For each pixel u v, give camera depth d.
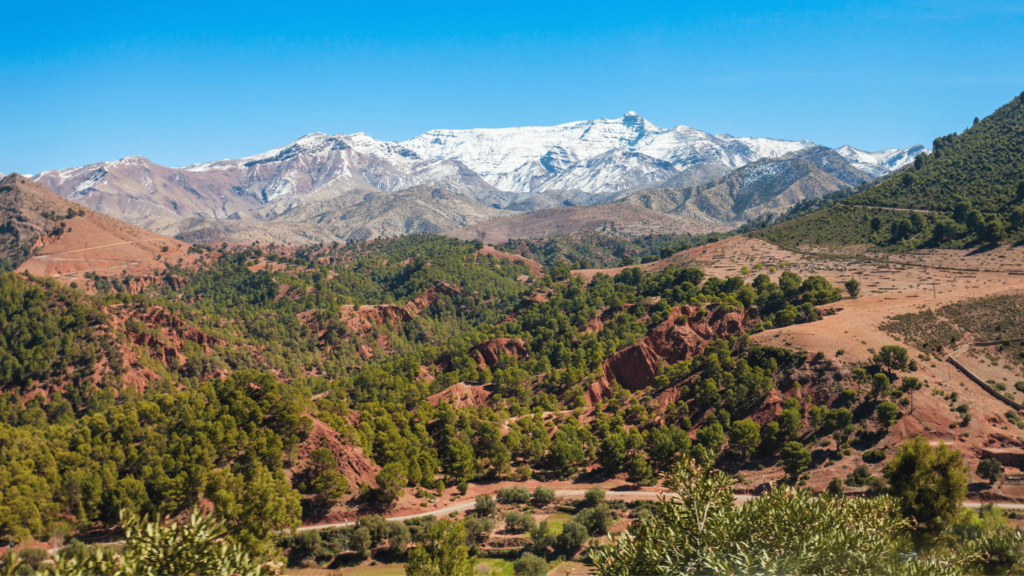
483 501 98.88
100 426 109.25
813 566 27.25
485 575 78.25
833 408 114.94
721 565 26.28
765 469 108.31
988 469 92.81
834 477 100.44
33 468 91.62
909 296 161.50
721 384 131.75
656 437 115.19
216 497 82.06
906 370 117.94
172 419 110.12
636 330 189.12
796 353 129.75
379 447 111.19
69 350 179.38
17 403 165.38
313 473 99.44
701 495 30.23
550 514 100.81
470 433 124.50
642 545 28.83
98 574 22.03
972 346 128.50
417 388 168.38
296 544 85.62
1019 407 109.00
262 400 107.44
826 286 179.38
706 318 177.00
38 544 81.19
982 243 197.62
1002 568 38.53
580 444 123.06
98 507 89.19
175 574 22.50
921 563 29.84
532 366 182.25
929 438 103.69
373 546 88.25
